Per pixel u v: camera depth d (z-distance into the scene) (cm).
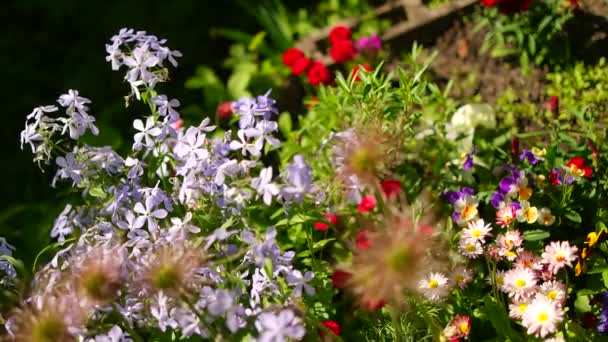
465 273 178
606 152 193
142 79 174
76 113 176
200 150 169
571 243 183
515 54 222
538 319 168
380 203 163
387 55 231
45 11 284
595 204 186
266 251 161
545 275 175
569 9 218
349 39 226
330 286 179
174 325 163
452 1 233
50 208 215
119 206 174
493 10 223
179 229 167
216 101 233
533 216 180
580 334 173
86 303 159
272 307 165
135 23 275
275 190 162
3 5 285
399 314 176
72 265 167
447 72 225
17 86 263
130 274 163
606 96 211
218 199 170
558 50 219
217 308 156
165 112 175
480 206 190
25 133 175
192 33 270
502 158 198
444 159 200
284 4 267
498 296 176
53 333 156
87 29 278
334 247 189
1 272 176
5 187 235
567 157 192
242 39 244
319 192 171
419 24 232
